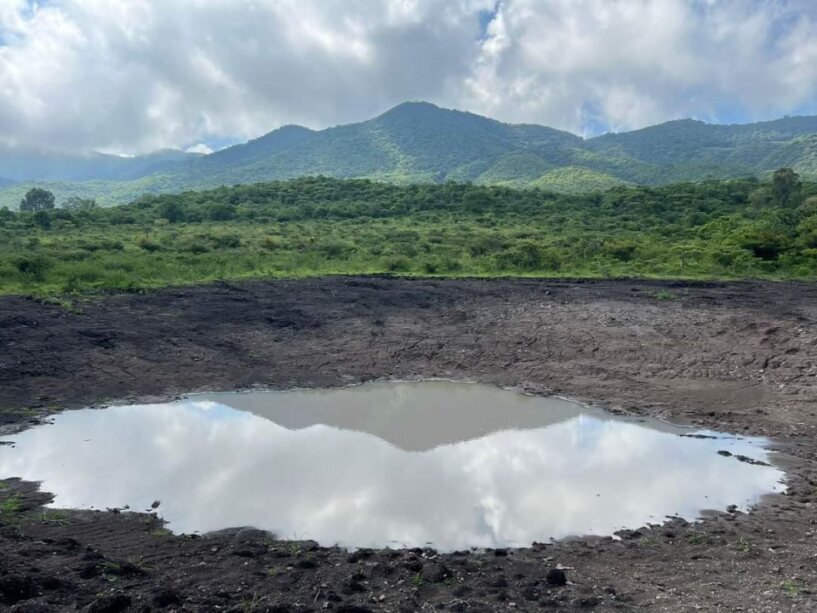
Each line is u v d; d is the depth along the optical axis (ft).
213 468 30.68
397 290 79.61
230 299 70.13
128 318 59.06
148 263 89.45
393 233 150.61
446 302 72.08
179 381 46.44
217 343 55.11
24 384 42.73
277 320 62.49
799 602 17.92
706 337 55.77
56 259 87.10
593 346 55.42
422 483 29.04
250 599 17.42
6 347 47.80
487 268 104.94
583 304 69.26
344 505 26.45
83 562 18.86
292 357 53.52
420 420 39.52
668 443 35.35
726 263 103.71
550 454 33.37
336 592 18.15
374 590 18.51
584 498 27.58
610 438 36.24
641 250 115.24
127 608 16.01
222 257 103.14
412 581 19.16
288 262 103.50
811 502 27.12
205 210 188.14
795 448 34.37
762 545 22.77
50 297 63.41
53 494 27.20
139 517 24.98
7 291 66.74
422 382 48.73
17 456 31.68
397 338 58.90
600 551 22.41
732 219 154.10
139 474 29.71
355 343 57.52
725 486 29.04
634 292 77.00
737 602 17.98
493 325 62.39
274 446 34.24
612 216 191.62
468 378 49.70
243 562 20.49
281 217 188.75
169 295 70.08
